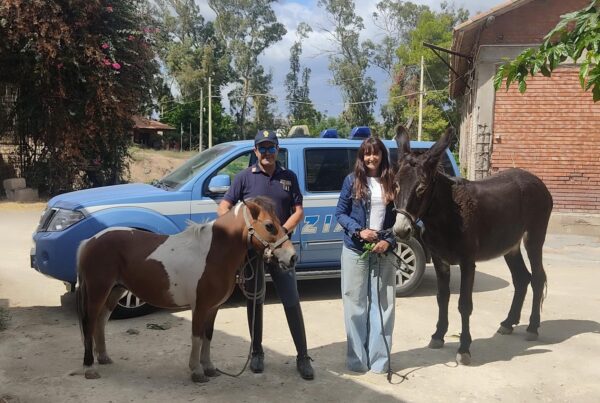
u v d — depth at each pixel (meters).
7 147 17.45
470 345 5.23
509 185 5.35
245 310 6.30
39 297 6.69
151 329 5.54
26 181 17.31
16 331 5.43
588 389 4.32
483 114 13.09
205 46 54.97
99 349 4.57
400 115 45.06
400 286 6.98
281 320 5.95
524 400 4.11
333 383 4.34
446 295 5.14
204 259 4.18
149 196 6.02
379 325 4.54
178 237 4.36
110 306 4.60
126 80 16.73
